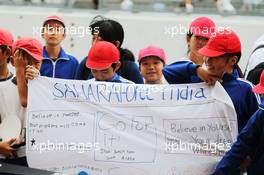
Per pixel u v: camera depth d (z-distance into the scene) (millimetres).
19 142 3592
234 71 3674
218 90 3439
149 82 4141
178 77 3576
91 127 3553
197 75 3508
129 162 3525
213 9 6992
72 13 6719
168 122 3535
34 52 3572
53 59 4605
